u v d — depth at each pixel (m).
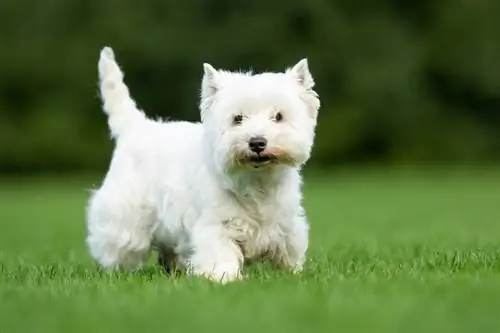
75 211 23.31
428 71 41.22
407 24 41.50
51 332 5.58
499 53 41.50
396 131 40.00
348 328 5.50
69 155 38.56
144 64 38.66
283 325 5.58
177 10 39.41
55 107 38.53
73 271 9.05
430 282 7.10
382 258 9.71
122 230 8.79
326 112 39.56
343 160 39.94
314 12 39.75
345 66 39.59
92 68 38.50
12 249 13.38
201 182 8.13
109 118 9.50
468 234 14.27
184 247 8.48
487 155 41.00
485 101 41.47
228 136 7.77
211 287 7.02
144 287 7.20
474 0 41.81
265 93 7.86
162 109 38.84
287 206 8.15
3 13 39.03
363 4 40.97
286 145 7.73
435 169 39.81
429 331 5.45
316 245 12.30
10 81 38.41
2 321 5.95
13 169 38.66
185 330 5.52
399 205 23.45
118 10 39.06
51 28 39.00
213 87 8.13
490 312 5.94
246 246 8.16
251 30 39.03
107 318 5.93
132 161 8.88
